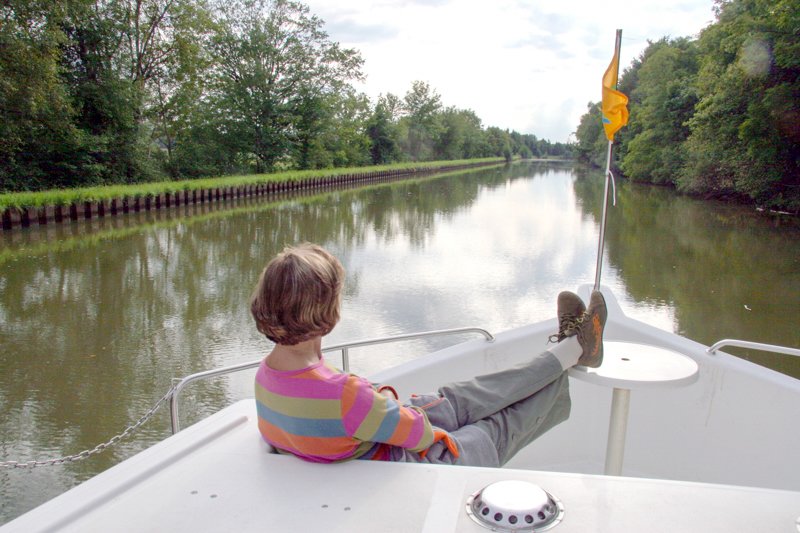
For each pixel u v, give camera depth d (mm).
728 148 23188
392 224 17875
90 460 4250
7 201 16094
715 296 9055
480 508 1174
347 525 1158
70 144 23625
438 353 2805
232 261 11906
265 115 37344
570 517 1150
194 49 28797
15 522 1180
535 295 8891
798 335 7180
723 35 24844
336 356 6043
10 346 6727
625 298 8898
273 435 1435
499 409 1768
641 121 38688
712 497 1211
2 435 4609
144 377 5773
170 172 31547
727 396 2627
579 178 50531
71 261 11898
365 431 1355
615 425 1960
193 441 1490
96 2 25172
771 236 15516
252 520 1188
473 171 65375
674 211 21703
